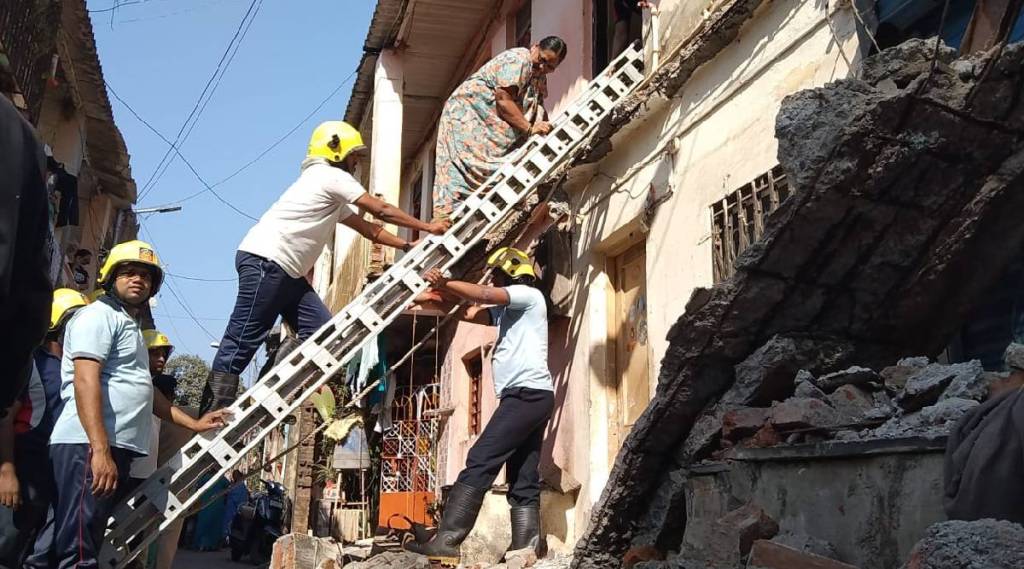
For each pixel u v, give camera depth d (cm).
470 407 1074
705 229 552
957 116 329
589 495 662
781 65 502
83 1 909
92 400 388
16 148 248
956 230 364
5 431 383
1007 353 280
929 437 276
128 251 432
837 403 355
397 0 1110
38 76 822
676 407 429
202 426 502
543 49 668
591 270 720
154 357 602
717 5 563
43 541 394
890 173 338
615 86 672
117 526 470
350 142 570
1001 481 242
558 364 760
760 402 412
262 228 543
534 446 612
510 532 650
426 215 1452
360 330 563
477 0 1124
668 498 447
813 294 387
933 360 416
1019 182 352
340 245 1448
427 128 1480
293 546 689
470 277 775
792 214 352
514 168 624
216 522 1620
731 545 341
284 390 539
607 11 808
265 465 575
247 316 532
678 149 601
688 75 591
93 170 1413
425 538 628
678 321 405
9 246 240
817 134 335
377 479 1343
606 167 718
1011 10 324
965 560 217
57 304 455
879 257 373
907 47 338
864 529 301
